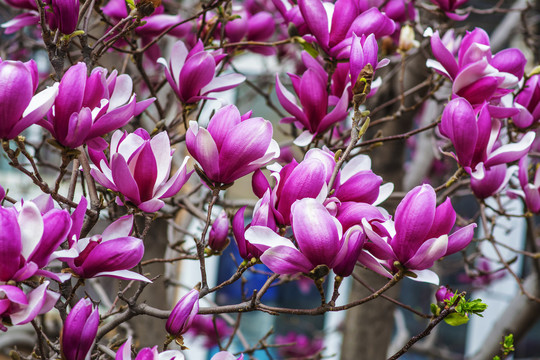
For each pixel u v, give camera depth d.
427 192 1.52
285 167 1.60
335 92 1.84
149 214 1.76
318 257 1.51
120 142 1.60
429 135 3.41
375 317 3.10
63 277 1.50
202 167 1.59
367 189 1.60
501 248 4.82
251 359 2.13
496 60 1.75
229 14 1.96
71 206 1.62
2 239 1.43
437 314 1.55
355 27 1.78
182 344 1.58
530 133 1.70
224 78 1.81
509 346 1.67
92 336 1.49
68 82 1.54
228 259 5.17
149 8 1.70
